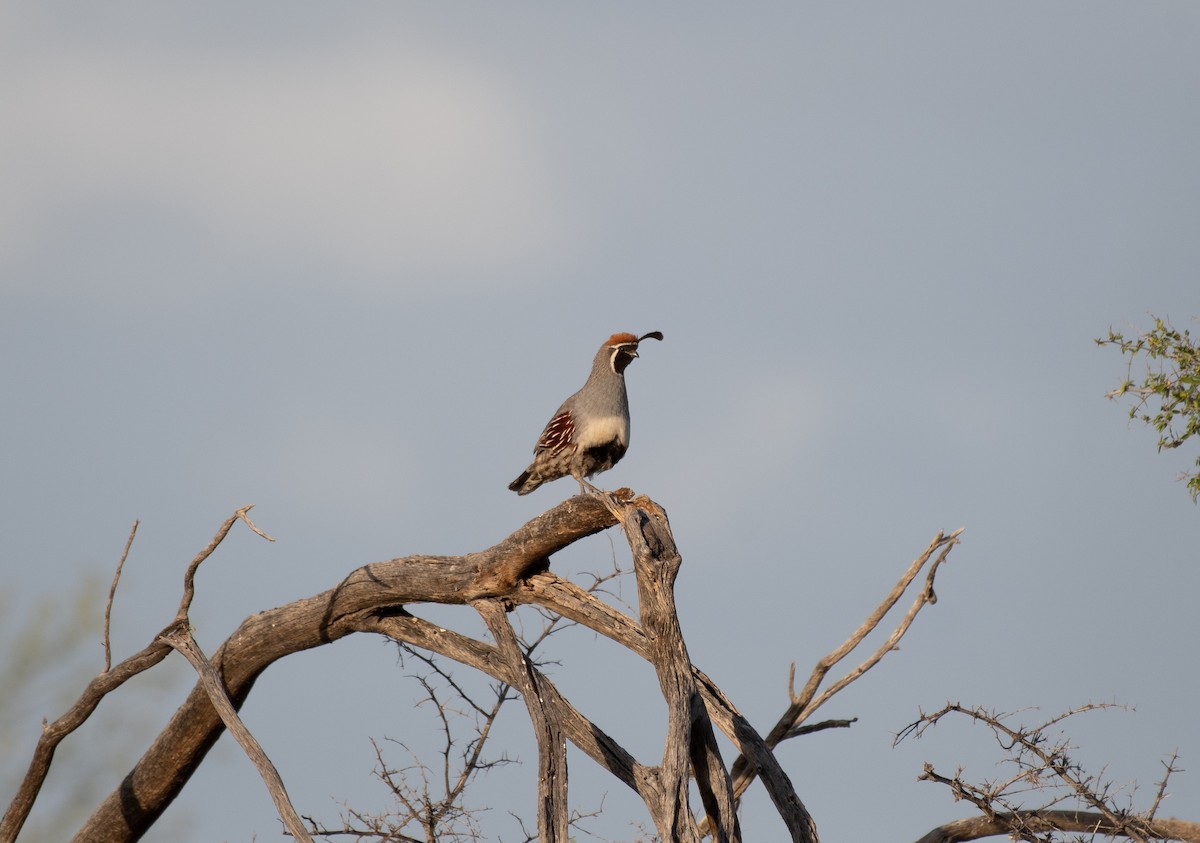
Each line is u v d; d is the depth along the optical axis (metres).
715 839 11.68
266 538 13.56
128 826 16.66
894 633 15.61
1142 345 13.59
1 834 15.82
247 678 15.72
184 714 15.92
